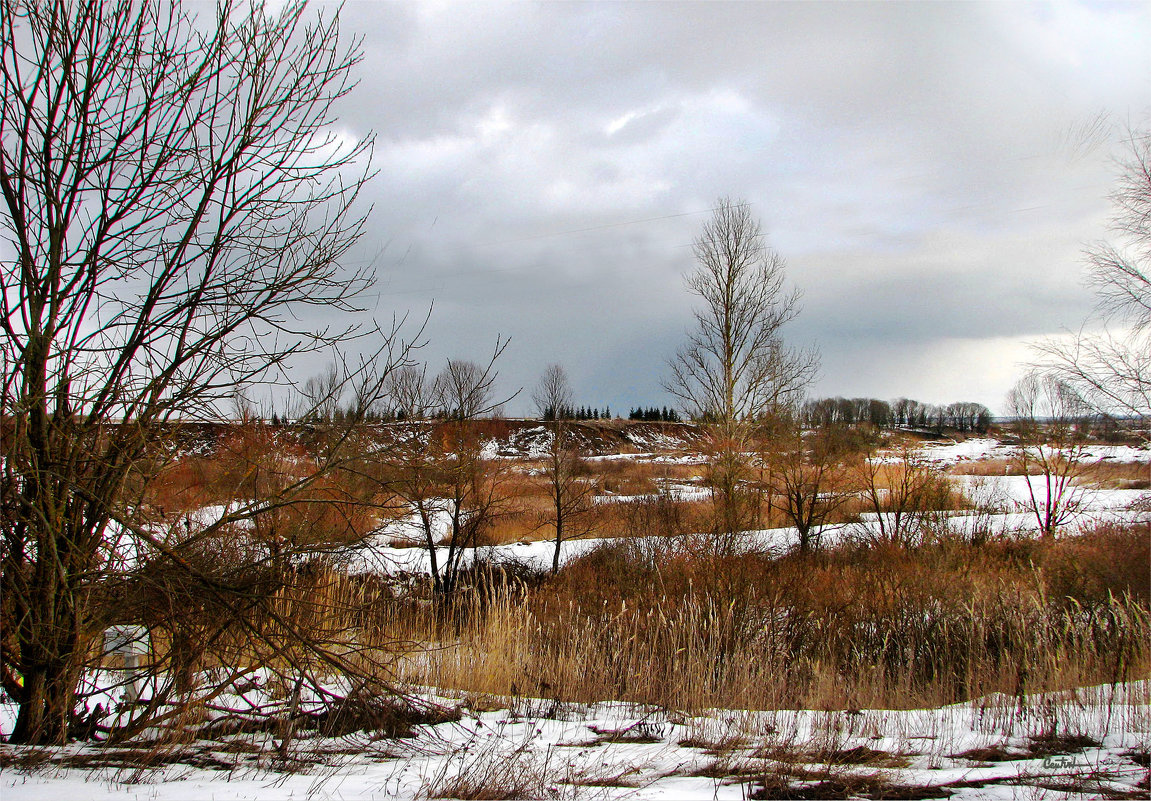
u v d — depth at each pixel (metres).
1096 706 6.64
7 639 4.68
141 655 5.44
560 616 10.60
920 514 20.23
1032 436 22.52
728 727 6.29
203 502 5.94
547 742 5.86
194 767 4.55
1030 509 23.39
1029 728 6.08
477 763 4.82
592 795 4.21
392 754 5.23
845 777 4.64
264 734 5.45
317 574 5.95
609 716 7.00
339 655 5.59
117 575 4.91
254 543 5.54
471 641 9.09
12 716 5.19
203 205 5.23
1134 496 23.11
